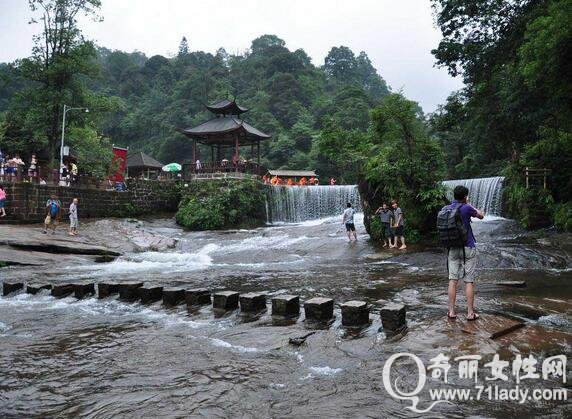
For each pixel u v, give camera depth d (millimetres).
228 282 11281
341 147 47781
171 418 3895
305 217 32656
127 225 23047
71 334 6855
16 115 34156
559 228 17547
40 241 17109
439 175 16438
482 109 25250
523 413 3775
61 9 32438
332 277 11578
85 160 41906
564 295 8531
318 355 5469
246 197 30172
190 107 91312
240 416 3900
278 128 80125
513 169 21156
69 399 4395
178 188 32812
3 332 7043
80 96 33812
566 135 20781
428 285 9844
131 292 9297
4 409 4191
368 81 132875
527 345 5266
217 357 5574
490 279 10523
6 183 21969
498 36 23641
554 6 15727
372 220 17391
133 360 5547
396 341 5715
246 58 123625
